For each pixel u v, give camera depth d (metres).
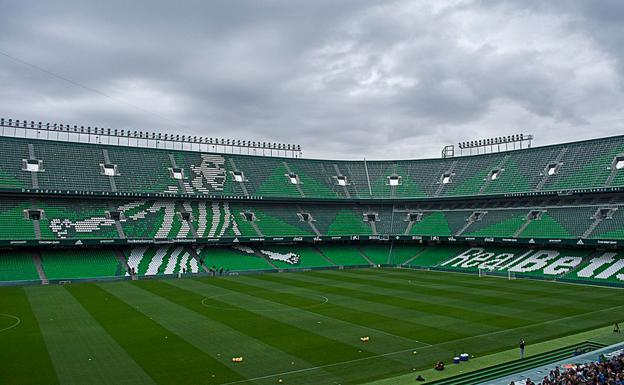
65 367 36.41
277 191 114.62
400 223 116.56
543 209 100.56
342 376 35.28
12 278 77.31
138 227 95.31
